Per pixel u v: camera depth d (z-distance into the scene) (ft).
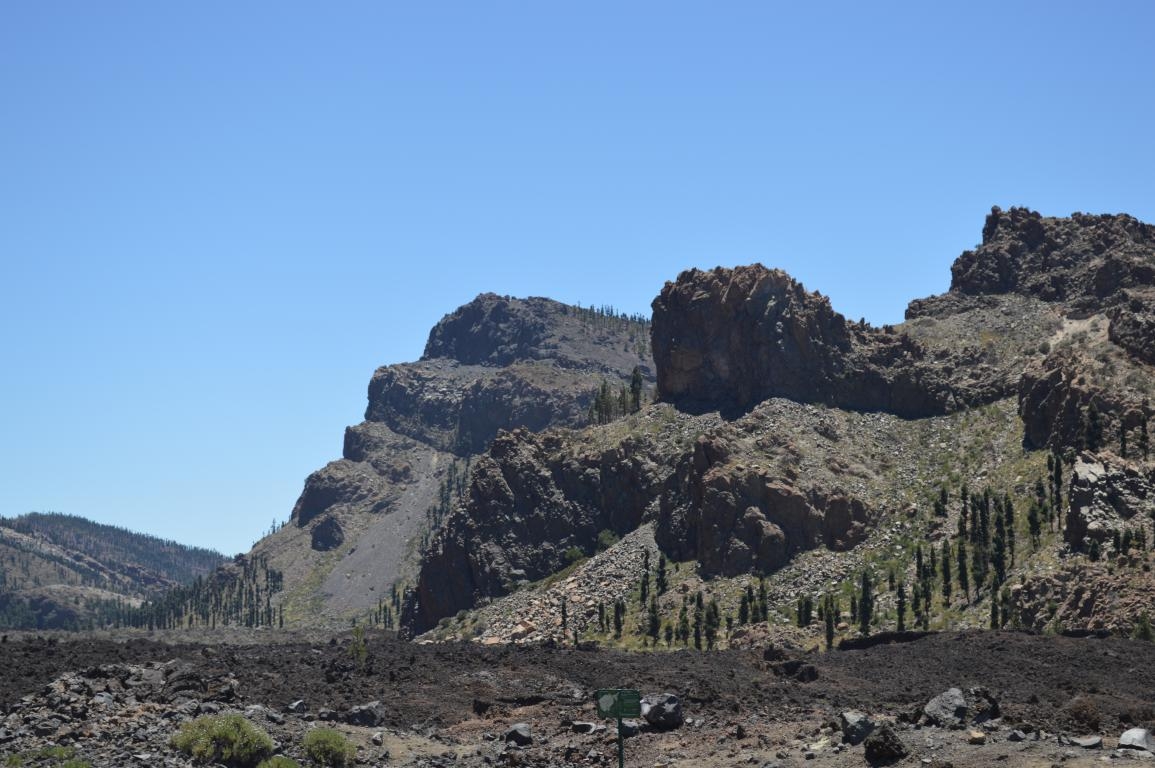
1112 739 184.24
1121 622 447.83
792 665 296.10
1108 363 632.79
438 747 222.48
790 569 602.85
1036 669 293.02
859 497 639.35
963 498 597.11
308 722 230.68
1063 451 606.96
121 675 244.42
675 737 220.64
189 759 196.24
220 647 316.81
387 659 293.64
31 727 207.31
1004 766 167.84
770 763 187.52
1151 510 509.76
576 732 229.25
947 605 534.37
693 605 593.42
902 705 239.50
